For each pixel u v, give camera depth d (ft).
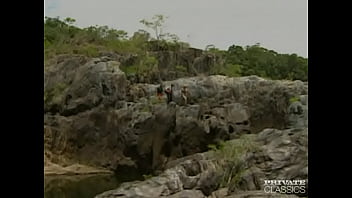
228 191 41.09
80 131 77.56
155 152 75.77
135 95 83.56
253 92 89.56
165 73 100.42
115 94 79.05
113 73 79.92
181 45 107.04
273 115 88.84
